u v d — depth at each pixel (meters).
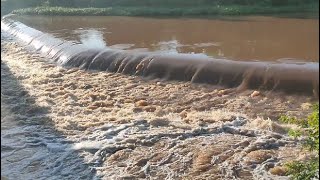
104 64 12.34
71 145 7.99
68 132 8.54
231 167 6.99
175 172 6.97
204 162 7.16
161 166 7.16
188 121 8.66
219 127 8.27
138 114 9.23
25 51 15.73
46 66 13.24
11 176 7.13
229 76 10.30
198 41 14.83
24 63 13.84
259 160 7.13
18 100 10.38
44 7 26.09
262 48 13.19
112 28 18.55
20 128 8.84
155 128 8.48
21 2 28.45
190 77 10.77
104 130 8.51
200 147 7.64
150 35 16.41
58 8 24.92
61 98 10.39
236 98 9.62
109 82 11.28
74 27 19.22
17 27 19.94
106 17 22.20
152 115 9.11
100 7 25.77
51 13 24.11
